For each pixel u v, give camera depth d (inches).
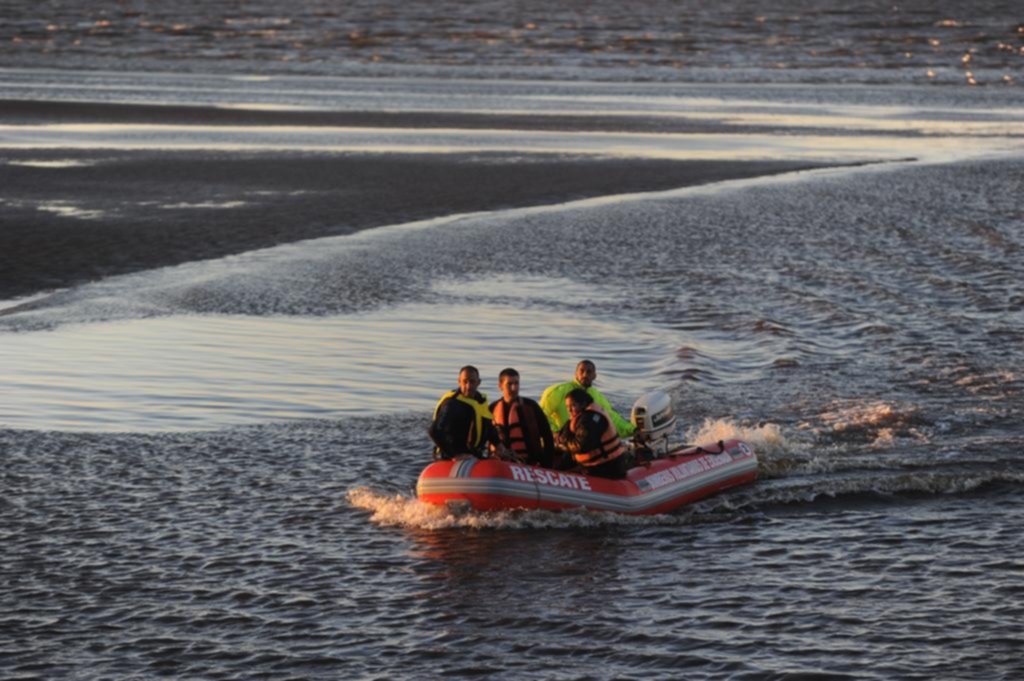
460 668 1717.5
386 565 2060.8
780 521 2220.7
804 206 5629.9
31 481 2492.6
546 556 2076.8
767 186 6205.7
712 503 2297.0
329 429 2817.4
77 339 3560.5
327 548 2138.3
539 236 5012.3
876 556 2062.0
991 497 2320.4
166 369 3265.3
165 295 4084.6
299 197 5900.6
